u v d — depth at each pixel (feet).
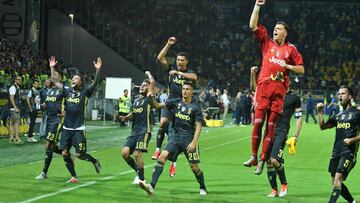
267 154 29.60
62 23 145.18
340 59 200.23
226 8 216.33
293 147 33.86
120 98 100.63
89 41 146.82
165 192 36.42
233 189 38.50
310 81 185.47
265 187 39.60
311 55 199.82
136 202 32.40
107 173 44.42
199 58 190.60
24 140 70.54
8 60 106.73
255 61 194.70
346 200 33.65
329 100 166.30
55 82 41.83
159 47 162.30
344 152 31.04
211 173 46.50
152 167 49.16
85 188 36.94
